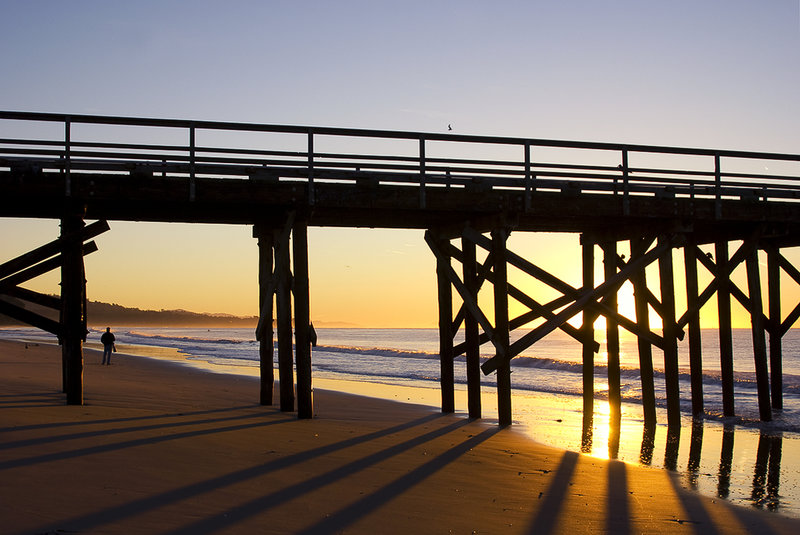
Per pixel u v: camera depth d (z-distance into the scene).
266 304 12.66
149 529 5.86
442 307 13.80
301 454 8.98
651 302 13.56
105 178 10.27
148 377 20.19
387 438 10.66
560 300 12.81
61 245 10.73
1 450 7.96
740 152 13.38
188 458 8.24
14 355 28.50
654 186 12.90
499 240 11.96
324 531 6.12
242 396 15.47
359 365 34.97
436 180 11.62
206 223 12.75
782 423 13.87
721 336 14.77
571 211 12.24
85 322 11.34
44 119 10.21
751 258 14.02
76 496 6.53
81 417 10.34
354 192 11.19
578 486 8.30
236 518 6.29
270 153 10.95
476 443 10.65
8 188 9.96
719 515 7.46
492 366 12.24
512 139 12.06
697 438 12.40
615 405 13.95
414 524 6.47
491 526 6.57
